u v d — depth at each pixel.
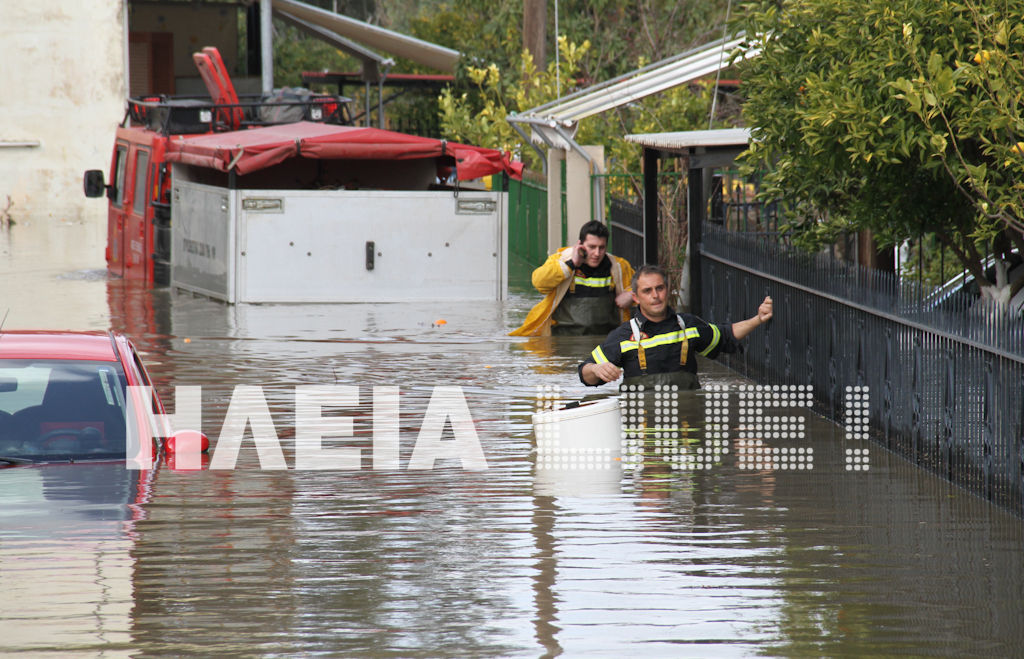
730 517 22.62
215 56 67.38
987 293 31.56
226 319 50.25
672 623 17.41
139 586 18.78
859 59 26.88
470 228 56.88
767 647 16.58
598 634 16.98
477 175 56.53
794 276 34.25
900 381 27.78
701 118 76.88
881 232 32.88
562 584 18.98
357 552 20.52
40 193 115.38
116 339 27.09
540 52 90.75
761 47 32.06
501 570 19.61
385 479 25.33
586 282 44.94
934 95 24.59
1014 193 26.31
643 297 32.03
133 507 22.61
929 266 40.97
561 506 23.38
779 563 20.00
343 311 53.00
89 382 25.33
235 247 55.22
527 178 75.50
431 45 106.00
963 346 24.75
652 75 59.56
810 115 26.78
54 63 114.88
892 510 23.06
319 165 63.66
